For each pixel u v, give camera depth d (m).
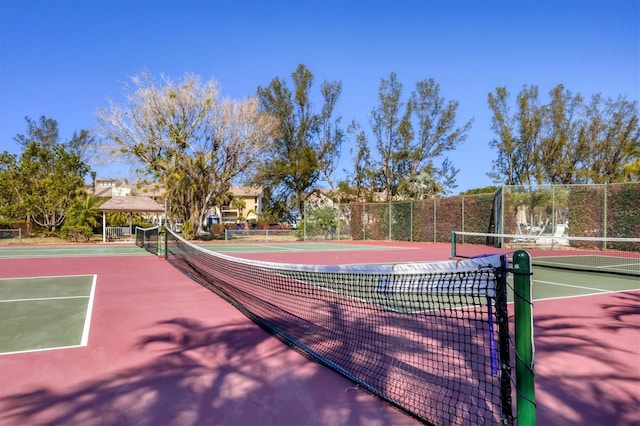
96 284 9.38
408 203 27.44
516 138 38.66
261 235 31.19
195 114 28.41
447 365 3.91
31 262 14.45
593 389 3.53
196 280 9.70
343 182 37.69
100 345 4.86
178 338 5.11
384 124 37.09
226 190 32.09
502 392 2.44
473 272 2.76
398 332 4.98
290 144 36.00
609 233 18.72
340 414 3.13
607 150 35.41
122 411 3.21
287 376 3.87
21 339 5.11
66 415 3.15
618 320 5.88
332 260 15.50
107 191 52.53
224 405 3.30
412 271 3.23
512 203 20.30
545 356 4.33
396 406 3.19
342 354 4.30
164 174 28.23
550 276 10.75
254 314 6.01
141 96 27.55
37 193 29.27
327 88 36.69
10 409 3.25
